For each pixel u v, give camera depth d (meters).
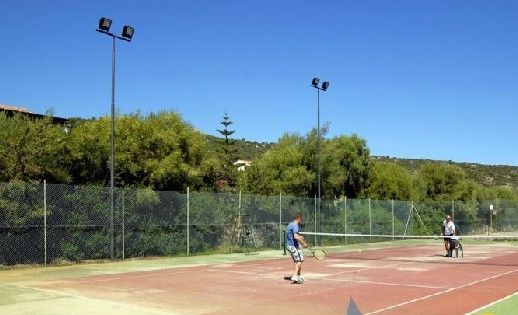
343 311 12.31
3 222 19.73
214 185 31.34
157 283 16.77
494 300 13.85
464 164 126.12
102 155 26.30
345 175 42.75
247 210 28.97
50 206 21.22
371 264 23.23
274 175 38.78
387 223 39.47
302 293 14.92
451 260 25.44
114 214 23.33
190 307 12.73
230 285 16.41
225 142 66.94
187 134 29.81
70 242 21.86
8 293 14.49
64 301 13.27
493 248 34.69
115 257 23.31
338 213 35.22
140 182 27.39
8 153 21.95
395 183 47.88
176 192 25.91
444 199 56.47
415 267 22.05
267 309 12.54
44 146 23.58
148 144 27.66
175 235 25.77
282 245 30.59
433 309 12.52
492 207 49.72
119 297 14.02
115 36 22.25
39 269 20.03
